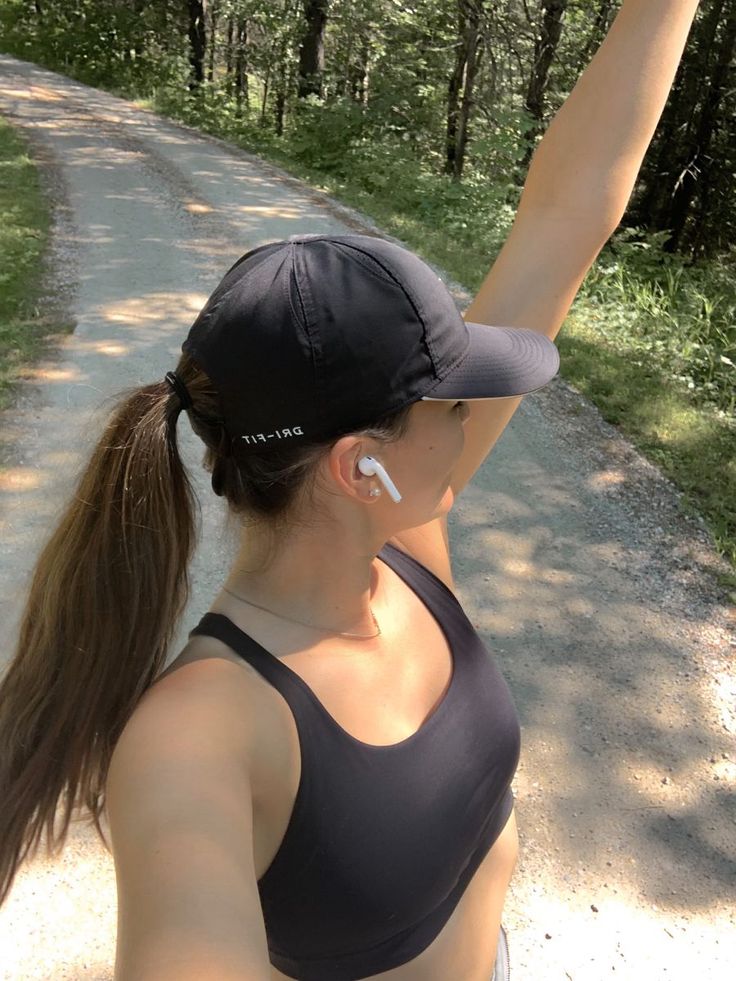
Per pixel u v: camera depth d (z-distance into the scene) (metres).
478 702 1.00
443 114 20.00
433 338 0.80
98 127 16.17
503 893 1.17
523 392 0.87
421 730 0.92
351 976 0.93
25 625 0.87
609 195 1.30
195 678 0.79
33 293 7.09
